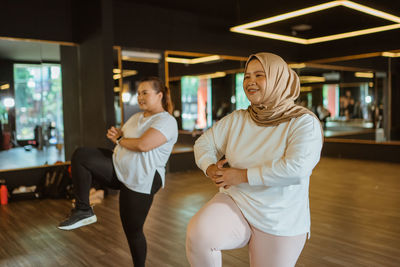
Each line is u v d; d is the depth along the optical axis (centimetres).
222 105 863
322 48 985
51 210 490
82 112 648
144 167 222
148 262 305
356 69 929
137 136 230
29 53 601
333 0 551
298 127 142
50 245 352
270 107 148
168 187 621
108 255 324
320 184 627
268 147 148
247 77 152
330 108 990
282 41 981
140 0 702
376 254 318
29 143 598
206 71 834
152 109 237
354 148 952
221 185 147
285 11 618
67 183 566
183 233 381
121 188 231
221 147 171
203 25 825
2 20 565
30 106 602
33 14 595
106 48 574
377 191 571
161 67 761
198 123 822
